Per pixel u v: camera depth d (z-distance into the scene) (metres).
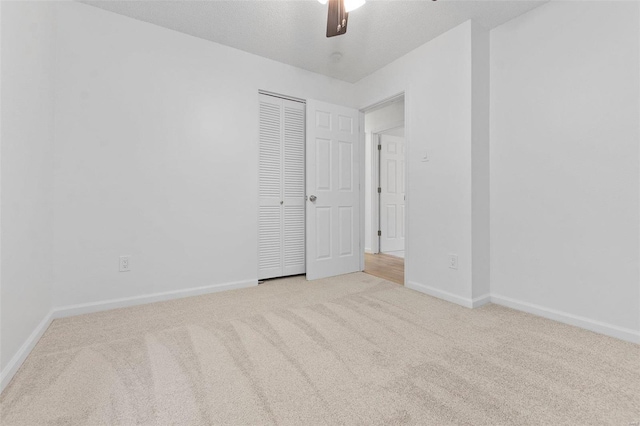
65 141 2.10
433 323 2.00
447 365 1.47
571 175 1.98
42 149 1.83
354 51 2.85
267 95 3.08
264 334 1.83
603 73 1.83
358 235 3.58
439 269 2.57
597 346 1.67
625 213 1.76
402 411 1.14
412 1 2.09
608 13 1.81
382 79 3.18
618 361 1.51
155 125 2.44
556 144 2.06
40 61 1.78
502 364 1.48
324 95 3.38
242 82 2.85
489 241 2.46
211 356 1.56
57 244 2.08
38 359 1.52
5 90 1.33
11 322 1.39
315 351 1.61
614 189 1.80
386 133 5.03
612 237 1.81
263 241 3.08
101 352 1.60
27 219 1.60
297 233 3.31
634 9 1.71
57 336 1.79
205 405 1.17
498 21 2.33
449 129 2.47
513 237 2.31
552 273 2.09
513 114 2.29
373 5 2.14
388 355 1.57
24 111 1.55
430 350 1.63
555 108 2.06
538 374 1.39
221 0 2.13
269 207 3.11
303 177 3.34
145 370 1.42
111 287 2.27
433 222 2.62
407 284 2.88
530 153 2.20
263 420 1.10
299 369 1.44
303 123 3.33
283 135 3.19
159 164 2.45
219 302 2.43
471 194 2.31
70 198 2.12
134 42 2.35
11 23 1.39
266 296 2.60
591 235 1.90
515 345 1.68
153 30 2.43
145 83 2.39
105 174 2.24
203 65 2.65
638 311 1.71
